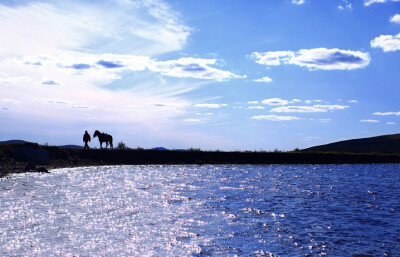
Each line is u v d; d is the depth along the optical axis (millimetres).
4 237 12453
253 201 22188
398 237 14367
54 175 32281
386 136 117812
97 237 13031
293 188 29000
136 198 21375
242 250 12352
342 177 39438
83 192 22719
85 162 46688
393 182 35125
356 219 17609
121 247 12070
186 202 20859
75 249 11625
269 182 32906
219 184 30062
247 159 59312
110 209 17844
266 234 14461
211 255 11727
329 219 17500
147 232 14039
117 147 56938
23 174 31328
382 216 18453
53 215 15930
